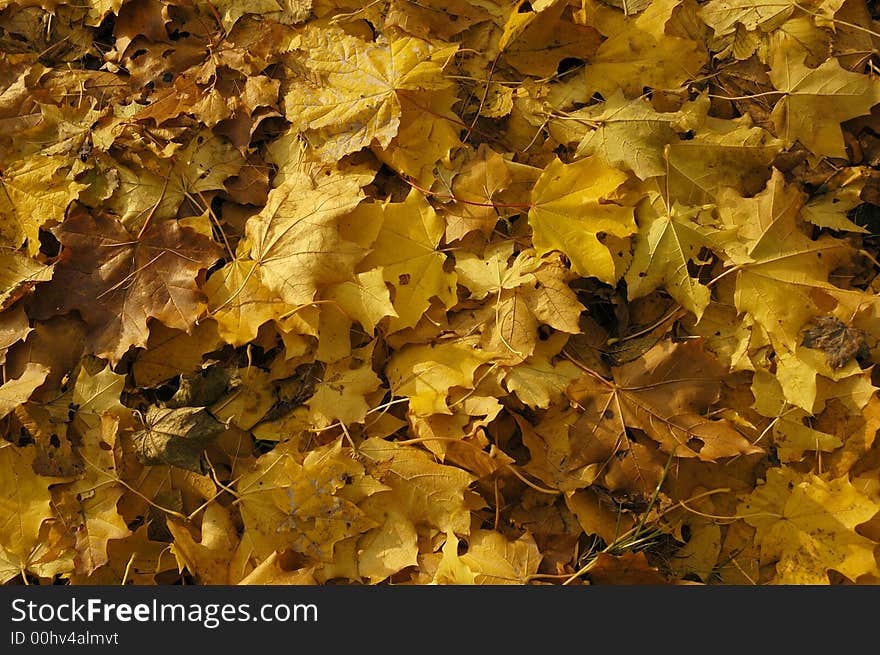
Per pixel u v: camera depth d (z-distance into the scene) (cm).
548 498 132
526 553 129
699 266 135
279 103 138
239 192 136
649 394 131
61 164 135
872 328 132
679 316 134
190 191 136
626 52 139
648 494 129
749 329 133
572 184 133
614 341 135
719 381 131
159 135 137
